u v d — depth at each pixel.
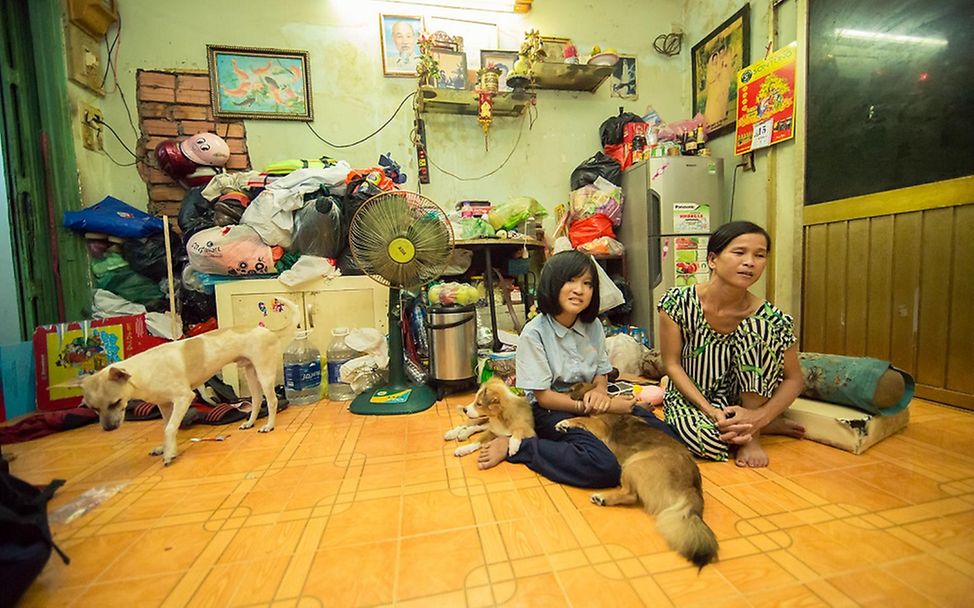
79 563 1.00
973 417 1.76
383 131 3.21
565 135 3.52
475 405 1.57
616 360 2.61
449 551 0.99
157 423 2.07
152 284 2.69
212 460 1.58
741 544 0.98
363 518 1.15
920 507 1.11
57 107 2.52
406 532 1.08
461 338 2.28
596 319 1.66
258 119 3.04
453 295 2.38
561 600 0.83
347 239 2.61
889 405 1.55
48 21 2.49
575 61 3.23
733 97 3.12
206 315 2.63
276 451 1.65
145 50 2.87
